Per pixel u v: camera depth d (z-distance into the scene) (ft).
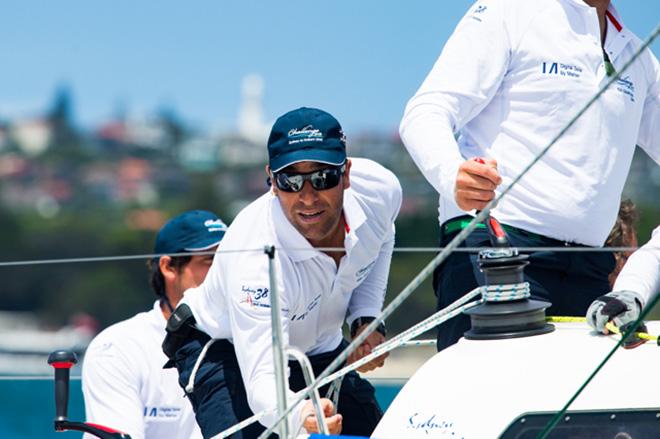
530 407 26.25
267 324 32.40
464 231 24.94
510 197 34.06
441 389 27.53
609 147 34.09
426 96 33.63
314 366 38.17
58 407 35.24
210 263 47.24
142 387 45.21
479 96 33.83
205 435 35.37
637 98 35.17
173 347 37.32
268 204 33.81
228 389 35.47
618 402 26.08
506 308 28.53
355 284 36.09
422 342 36.86
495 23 34.24
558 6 34.19
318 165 32.37
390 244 38.75
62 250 317.22
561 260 34.06
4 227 315.58
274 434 34.88
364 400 38.78
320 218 32.86
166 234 47.06
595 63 34.06
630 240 41.96
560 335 28.37
